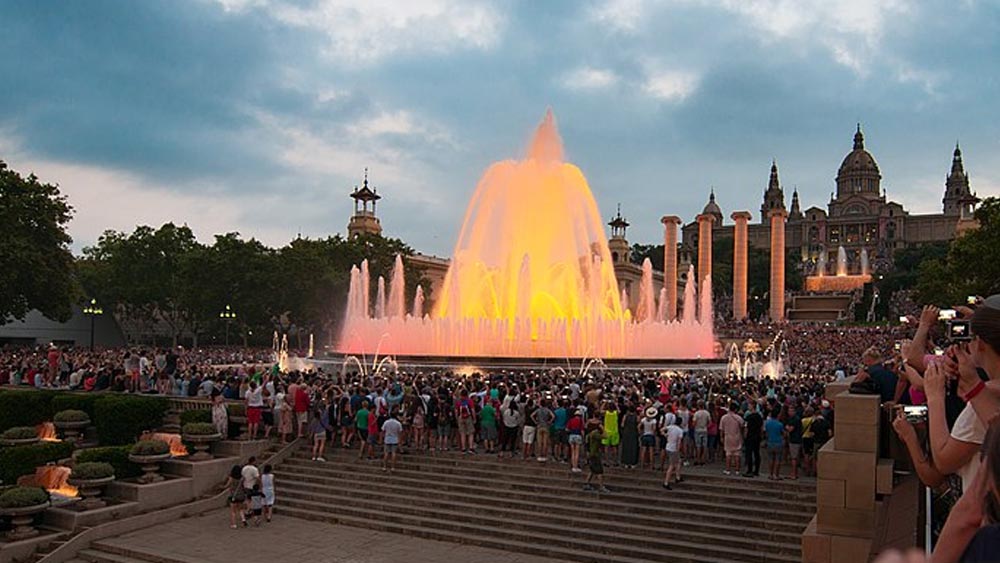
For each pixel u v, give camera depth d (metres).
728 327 109.69
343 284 102.62
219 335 122.44
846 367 60.81
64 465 30.48
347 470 29.17
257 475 26.08
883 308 156.62
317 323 105.19
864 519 14.68
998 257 63.59
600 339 54.19
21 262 69.88
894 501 14.11
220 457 30.45
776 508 22.80
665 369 47.00
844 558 14.48
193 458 29.83
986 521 3.05
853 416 15.05
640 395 29.84
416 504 26.19
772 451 24.38
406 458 29.02
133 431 34.34
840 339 91.81
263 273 98.88
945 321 12.06
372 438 29.33
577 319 55.31
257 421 31.59
